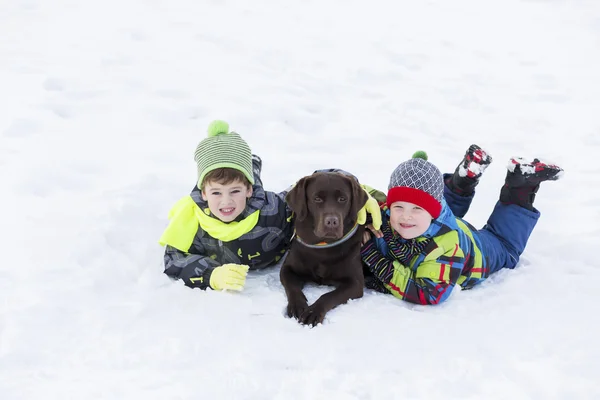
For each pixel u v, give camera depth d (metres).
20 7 8.58
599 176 5.16
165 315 2.91
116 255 3.37
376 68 7.58
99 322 2.82
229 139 3.18
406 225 3.14
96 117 5.52
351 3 10.48
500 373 2.56
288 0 10.18
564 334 2.85
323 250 3.11
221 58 7.34
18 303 2.91
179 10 9.03
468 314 3.05
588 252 3.76
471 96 6.96
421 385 2.48
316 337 2.78
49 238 3.47
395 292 3.16
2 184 4.12
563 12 11.02
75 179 4.33
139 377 2.48
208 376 2.49
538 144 5.89
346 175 3.09
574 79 7.86
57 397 2.35
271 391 2.41
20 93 5.76
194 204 3.32
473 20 10.26
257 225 3.28
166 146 5.12
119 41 7.50
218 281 3.10
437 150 5.54
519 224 3.55
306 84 6.80
